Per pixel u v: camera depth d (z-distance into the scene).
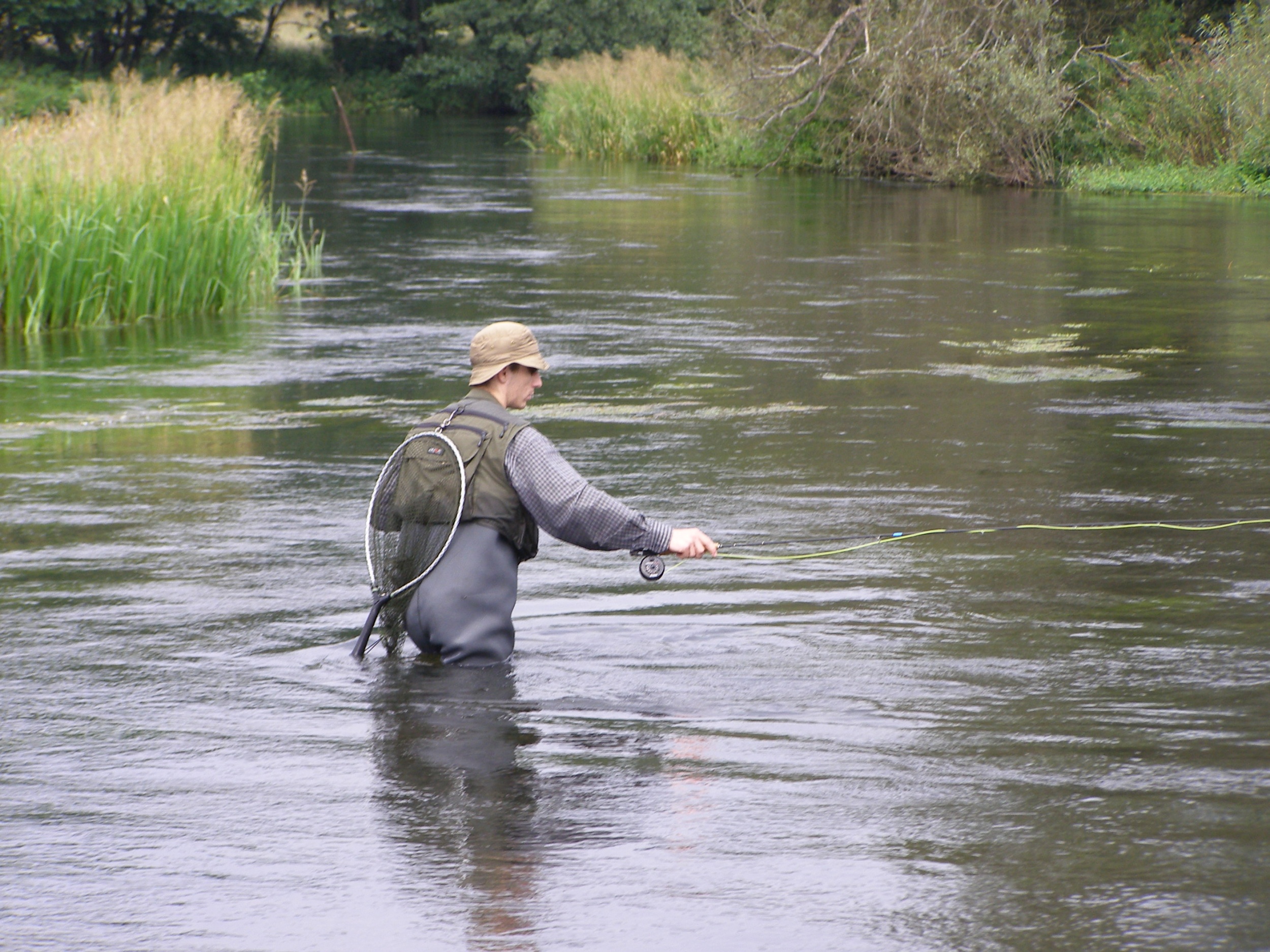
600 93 50.28
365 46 88.81
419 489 5.93
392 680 5.70
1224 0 40.41
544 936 3.66
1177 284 19.27
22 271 16.62
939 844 4.15
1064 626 6.32
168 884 3.96
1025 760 4.80
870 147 40.16
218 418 11.80
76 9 69.56
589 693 5.52
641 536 5.98
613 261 22.45
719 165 45.47
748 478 9.44
